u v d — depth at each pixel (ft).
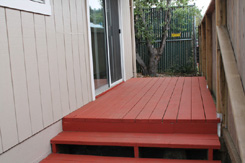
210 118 8.91
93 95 13.30
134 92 15.37
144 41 36.06
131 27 24.70
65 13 10.79
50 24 9.65
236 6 7.38
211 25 15.60
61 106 10.19
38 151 8.66
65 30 10.75
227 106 8.78
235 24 7.60
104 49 16.01
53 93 9.68
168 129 9.12
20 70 7.92
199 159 8.61
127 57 21.93
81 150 9.72
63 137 9.41
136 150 8.49
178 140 8.43
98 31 15.07
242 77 6.84
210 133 8.87
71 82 11.12
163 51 36.42
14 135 7.57
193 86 16.81
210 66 15.62
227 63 7.48
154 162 8.07
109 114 10.27
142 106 11.48
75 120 9.99
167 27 34.81
